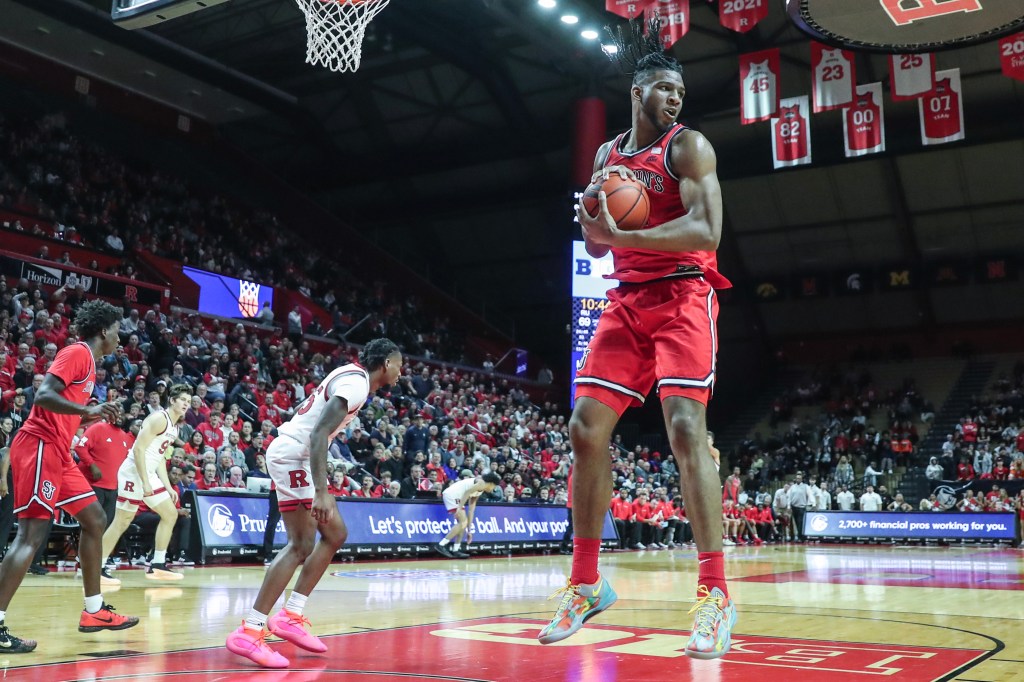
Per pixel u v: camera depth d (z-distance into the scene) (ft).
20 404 35.37
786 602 21.35
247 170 92.68
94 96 80.43
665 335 9.48
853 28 36.58
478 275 103.76
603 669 11.07
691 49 72.69
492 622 16.28
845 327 97.35
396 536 38.83
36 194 68.69
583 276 65.77
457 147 89.97
